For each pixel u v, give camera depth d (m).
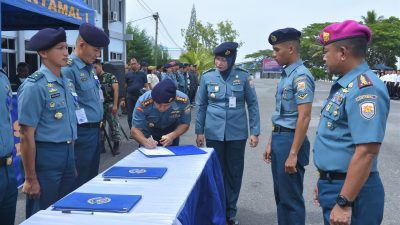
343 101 2.11
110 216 1.94
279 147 3.30
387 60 51.66
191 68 16.44
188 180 2.55
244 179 5.66
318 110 14.70
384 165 6.46
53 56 3.04
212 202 2.99
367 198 2.13
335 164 2.17
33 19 6.93
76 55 3.76
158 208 2.04
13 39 11.53
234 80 4.02
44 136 3.00
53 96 3.03
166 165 2.95
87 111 3.77
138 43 33.94
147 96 3.68
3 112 2.54
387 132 9.80
